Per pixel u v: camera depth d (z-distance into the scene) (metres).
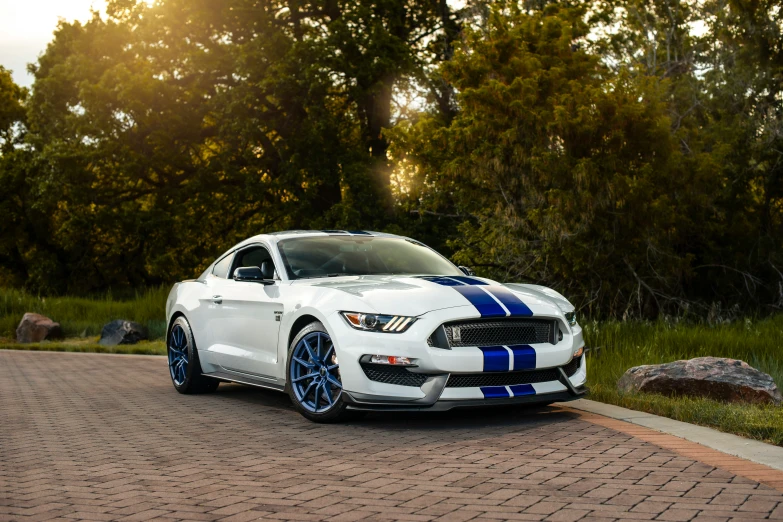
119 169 25.94
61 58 27.48
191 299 8.00
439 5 27.14
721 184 13.93
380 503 3.75
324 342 6.08
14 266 36.00
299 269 6.85
